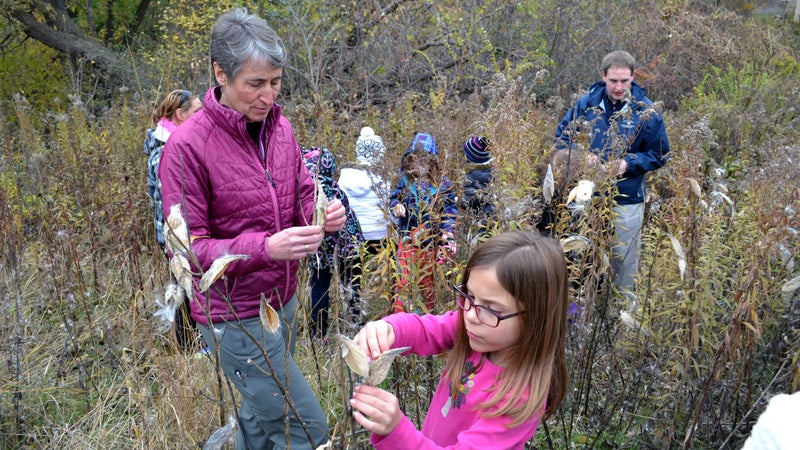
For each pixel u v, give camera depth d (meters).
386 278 2.83
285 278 2.41
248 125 2.44
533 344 1.65
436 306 2.86
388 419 1.43
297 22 8.24
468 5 8.90
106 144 5.22
